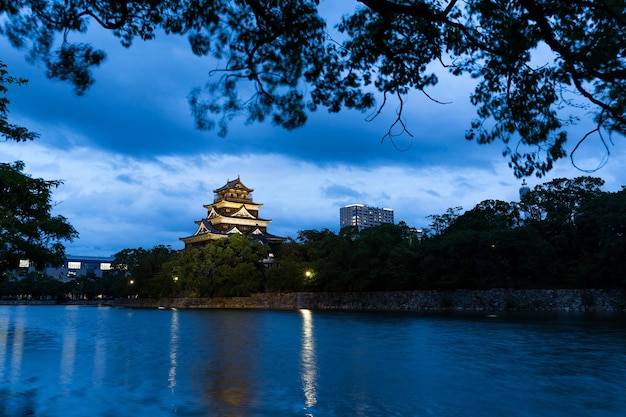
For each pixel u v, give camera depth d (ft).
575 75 23.82
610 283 177.99
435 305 209.36
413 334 101.55
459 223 239.71
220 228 384.47
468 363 63.31
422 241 244.83
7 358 71.61
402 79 30.81
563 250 201.46
